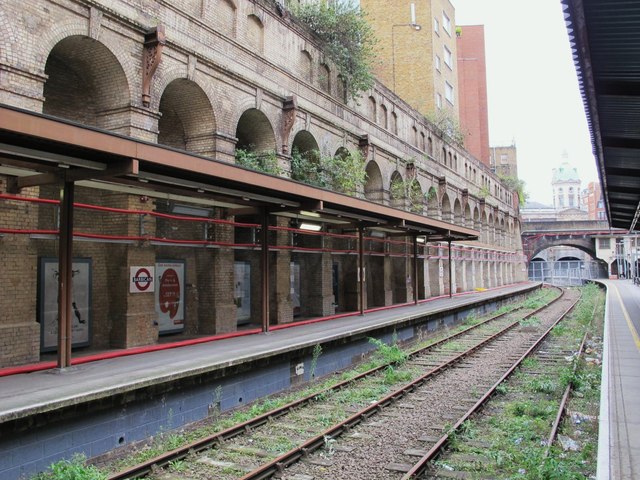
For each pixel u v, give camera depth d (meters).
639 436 7.14
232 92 16.44
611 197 25.12
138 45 13.32
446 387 12.30
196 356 11.13
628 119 13.20
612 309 27.88
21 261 10.66
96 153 8.79
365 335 16.22
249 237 18.91
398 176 29.08
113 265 13.40
